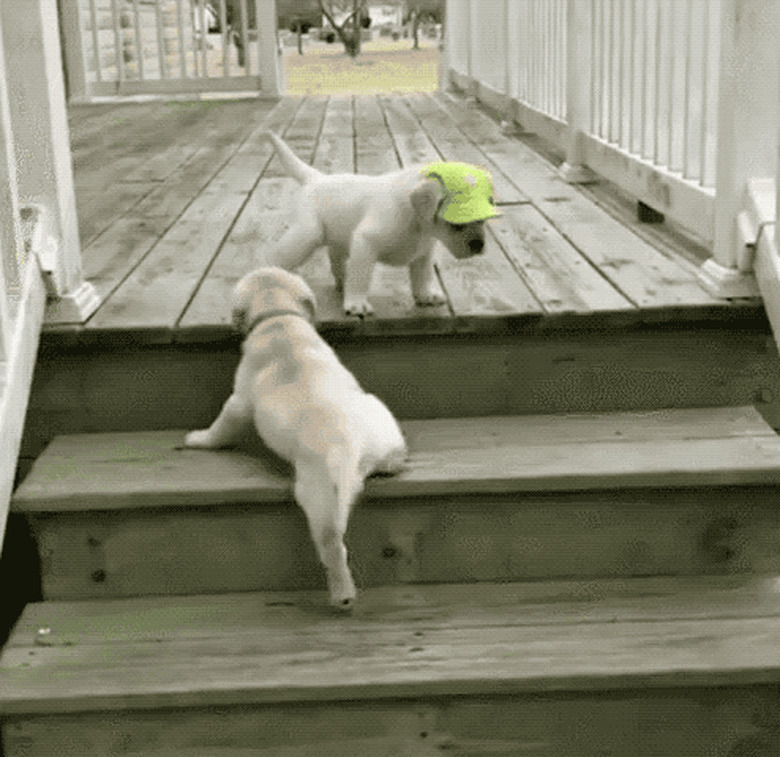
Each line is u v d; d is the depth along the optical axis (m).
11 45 2.12
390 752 1.71
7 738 1.68
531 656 1.70
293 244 2.25
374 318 2.12
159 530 1.92
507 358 2.17
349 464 1.75
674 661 1.68
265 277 2.05
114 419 2.19
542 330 2.14
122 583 1.94
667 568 1.96
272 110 6.38
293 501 1.88
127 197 3.60
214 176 3.98
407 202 2.08
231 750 1.70
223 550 1.93
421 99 6.90
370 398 1.93
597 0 3.50
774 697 1.71
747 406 2.20
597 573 1.96
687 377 2.19
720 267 2.22
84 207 3.45
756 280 2.16
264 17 7.07
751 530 1.95
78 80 7.04
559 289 2.31
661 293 2.23
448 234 2.04
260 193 3.61
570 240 2.82
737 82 2.14
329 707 1.68
